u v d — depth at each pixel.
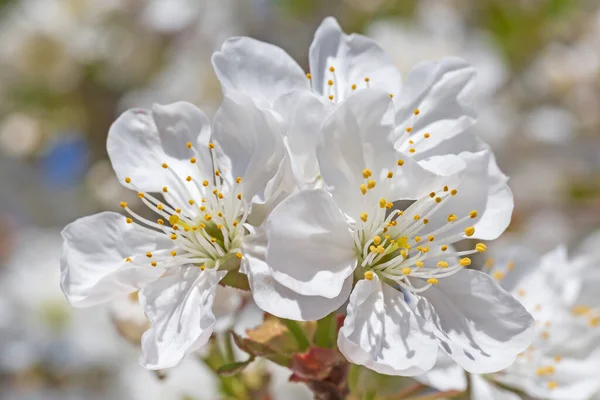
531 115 0.40
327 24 0.25
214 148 0.24
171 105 0.25
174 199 0.25
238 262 0.24
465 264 0.24
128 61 0.41
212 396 0.32
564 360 0.27
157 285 0.24
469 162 0.24
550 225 0.38
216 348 0.26
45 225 0.41
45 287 0.36
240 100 0.24
